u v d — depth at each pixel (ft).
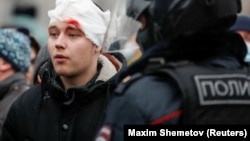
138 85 8.87
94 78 11.37
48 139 11.29
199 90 8.71
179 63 9.00
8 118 11.85
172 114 8.62
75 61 11.16
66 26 11.09
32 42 17.93
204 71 8.95
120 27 10.63
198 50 9.17
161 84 8.82
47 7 50.75
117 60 11.54
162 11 9.20
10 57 15.25
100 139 8.91
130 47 11.03
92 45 11.31
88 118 11.19
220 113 8.78
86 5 11.25
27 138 11.51
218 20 9.16
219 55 9.27
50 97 11.43
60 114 11.32
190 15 9.12
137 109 8.70
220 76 8.98
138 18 9.52
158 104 8.68
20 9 50.52
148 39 9.42
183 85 8.68
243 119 8.91
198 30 9.16
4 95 14.84
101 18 11.35
